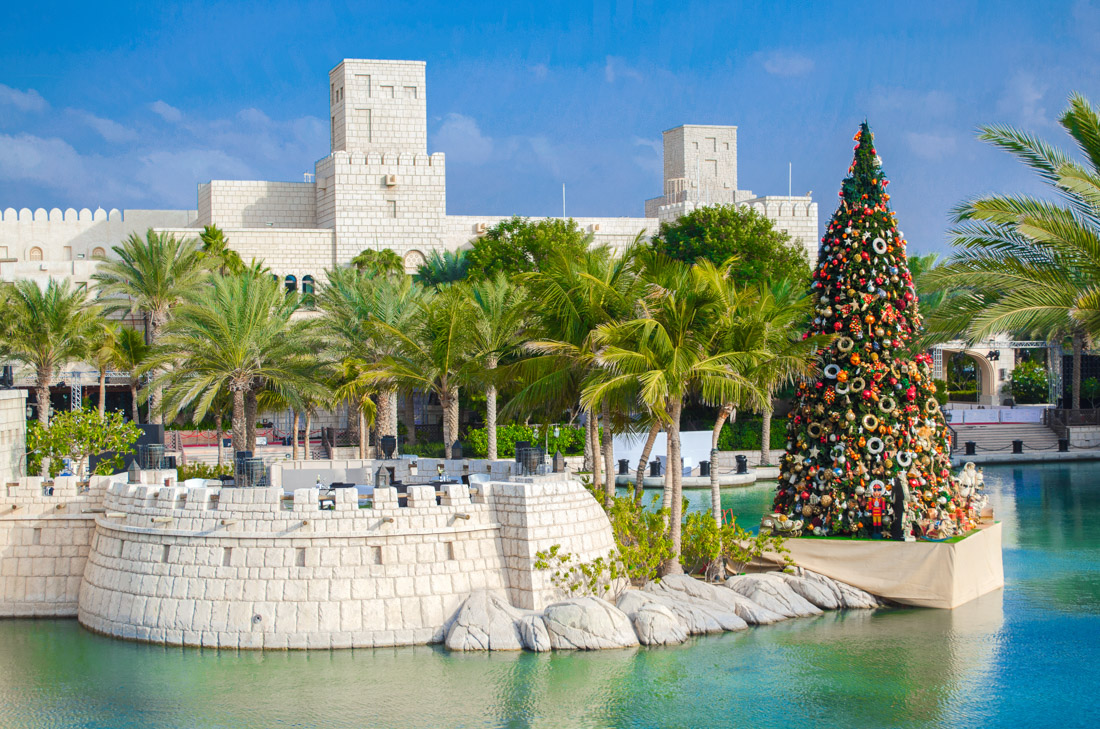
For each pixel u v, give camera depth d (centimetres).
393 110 8344
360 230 7912
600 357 2850
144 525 2747
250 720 2198
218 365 4441
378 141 8312
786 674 2419
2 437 3372
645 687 2342
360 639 2578
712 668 2461
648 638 2620
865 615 2877
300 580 2597
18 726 2180
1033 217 2580
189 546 2661
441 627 2627
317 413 6906
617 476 5384
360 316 5150
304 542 2608
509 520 2739
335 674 2425
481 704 2262
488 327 4122
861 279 3109
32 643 2698
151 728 2167
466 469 3272
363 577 2605
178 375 4444
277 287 5291
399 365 4366
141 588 2700
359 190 7919
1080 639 2652
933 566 2922
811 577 2989
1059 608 2938
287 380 4459
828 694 2303
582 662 2497
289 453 5781
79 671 2472
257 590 2602
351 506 2623
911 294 3138
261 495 2634
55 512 3019
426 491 2672
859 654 2550
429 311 4259
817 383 3159
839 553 3000
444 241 8138
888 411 3061
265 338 4488
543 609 2684
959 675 2414
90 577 2880
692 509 4603
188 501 2686
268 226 8438
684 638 2648
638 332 2911
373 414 5509
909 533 2978
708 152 10588
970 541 3030
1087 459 6419
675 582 2911
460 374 4047
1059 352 7375
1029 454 6331
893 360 3103
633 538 3062
